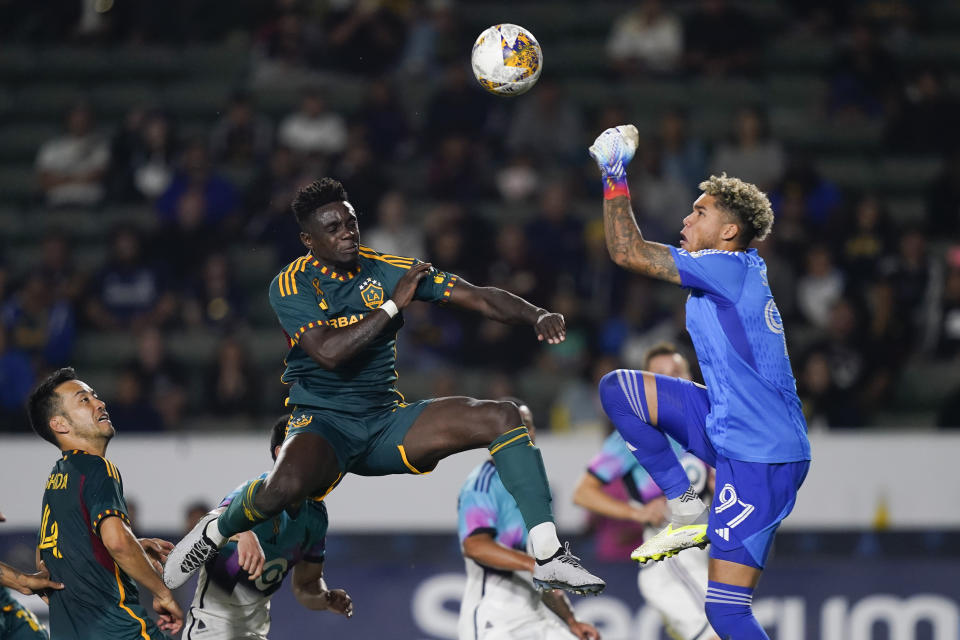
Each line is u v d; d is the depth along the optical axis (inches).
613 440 920.3
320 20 2004.2
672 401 700.7
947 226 1680.6
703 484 893.8
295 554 769.6
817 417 1368.1
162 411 1432.1
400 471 668.1
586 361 1438.2
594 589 611.2
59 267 1632.6
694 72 1955.0
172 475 1209.4
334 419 660.7
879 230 1588.3
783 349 671.8
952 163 1681.8
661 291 1608.0
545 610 893.2
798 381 1401.3
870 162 1855.3
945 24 2086.6
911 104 1849.2
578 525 1170.6
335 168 1649.9
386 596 1173.1
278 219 1649.9
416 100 1911.9
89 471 698.2
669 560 906.1
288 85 1945.1
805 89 1957.4
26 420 1494.8
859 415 1371.8
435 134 1795.0
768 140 1727.4
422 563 1178.6
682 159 1707.7
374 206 1625.2
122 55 2100.1
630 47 1967.3
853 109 1899.6
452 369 1486.2
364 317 643.5
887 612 1147.3
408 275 647.8
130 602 701.9
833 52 2020.2
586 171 1753.2
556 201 1594.5
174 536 1205.1
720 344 662.5
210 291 1594.5
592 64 2006.6
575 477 1178.0
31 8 2156.7
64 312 1576.0
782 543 1187.9
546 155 1772.9
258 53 2004.2
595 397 1403.8
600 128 1785.2
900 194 1817.2
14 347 1555.1
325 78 1963.6
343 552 1194.0
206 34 2129.7
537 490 633.6
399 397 689.6
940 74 1873.8
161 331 1584.6
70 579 690.8
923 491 1178.0
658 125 1876.2
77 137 1859.0
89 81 2090.3
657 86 1935.3
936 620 1145.4
